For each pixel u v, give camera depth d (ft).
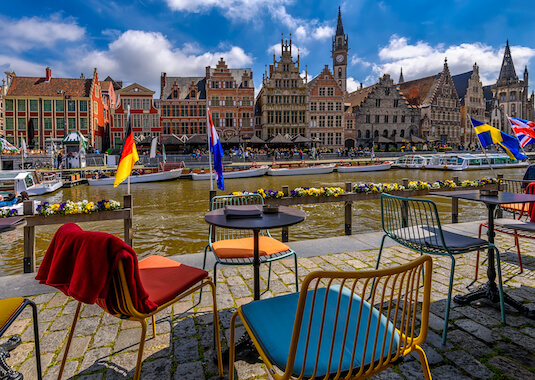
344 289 7.39
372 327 6.16
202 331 9.96
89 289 5.55
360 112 190.90
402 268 5.26
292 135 172.04
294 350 4.86
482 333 9.47
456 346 8.87
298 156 146.10
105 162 123.13
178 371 8.14
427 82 218.38
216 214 10.45
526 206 16.11
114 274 5.97
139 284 6.21
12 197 47.14
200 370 8.18
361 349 5.59
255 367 8.29
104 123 179.52
